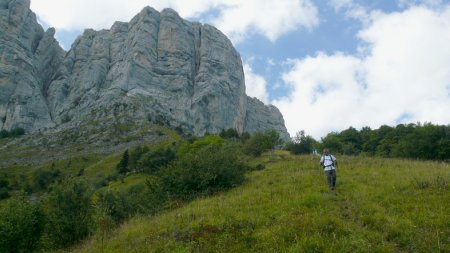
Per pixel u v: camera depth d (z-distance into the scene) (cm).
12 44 19038
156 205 2428
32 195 7938
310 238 1176
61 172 9600
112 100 17012
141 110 15725
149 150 9569
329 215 1431
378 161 3106
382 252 1076
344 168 2700
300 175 2514
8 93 17650
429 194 1641
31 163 11219
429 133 6000
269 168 3378
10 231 1862
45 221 2062
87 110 17262
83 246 1814
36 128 17038
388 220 1323
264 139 6506
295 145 7038
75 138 13238
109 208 2367
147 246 1389
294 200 1709
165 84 19800
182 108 18475
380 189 1814
